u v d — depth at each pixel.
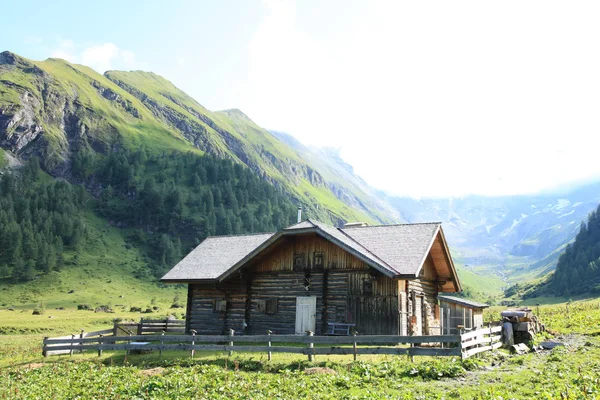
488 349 23.98
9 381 24.08
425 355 21.88
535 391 15.93
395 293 30.95
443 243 35.72
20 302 133.88
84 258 177.75
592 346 26.00
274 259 35.88
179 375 22.12
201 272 37.78
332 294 33.06
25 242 173.38
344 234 36.59
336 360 23.09
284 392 18.17
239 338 25.48
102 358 29.25
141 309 112.12
